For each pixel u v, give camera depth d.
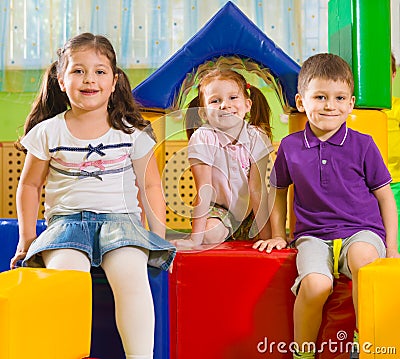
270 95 2.83
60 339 1.08
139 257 1.31
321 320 1.37
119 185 1.42
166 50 2.94
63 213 1.40
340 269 1.41
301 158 1.51
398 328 1.09
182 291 1.43
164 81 1.65
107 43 1.45
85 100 1.40
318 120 1.49
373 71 1.74
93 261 1.33
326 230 1.45
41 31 2.96
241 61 1.68
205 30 1.61
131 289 1.28
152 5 2.94
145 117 1.67
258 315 1.41
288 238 1.73
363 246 1.36
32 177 1.44
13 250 1.66
